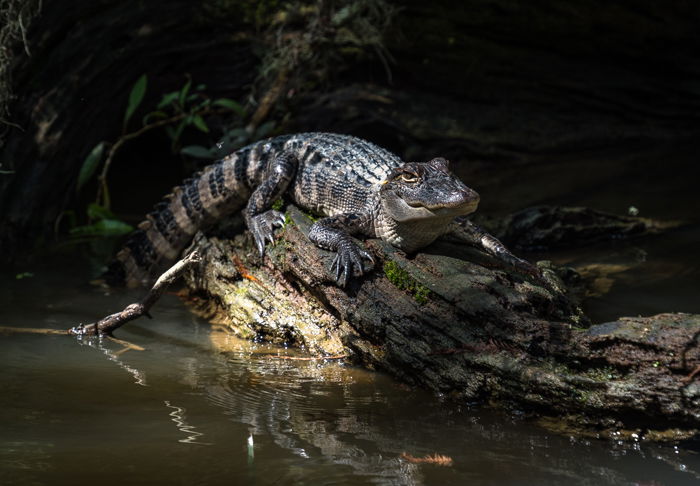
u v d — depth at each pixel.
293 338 5.93
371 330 5.27
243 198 7.48
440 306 5.09
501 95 12.47
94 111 9.70
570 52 12.64
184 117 10.60
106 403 4.54
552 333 4.65
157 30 10.20
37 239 8.85
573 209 8.05
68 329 5.96
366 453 3.95
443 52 12.12
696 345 4.20
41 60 9.12
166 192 10.91
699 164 10.77
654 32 12.62
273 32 11.29
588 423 4.35
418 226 5.61
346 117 11.62
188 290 7.09
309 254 5.89
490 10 11.98
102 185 9.68
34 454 3.80
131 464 3.72
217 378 5.07
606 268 7.07
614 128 12.54
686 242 7.68
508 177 10.88
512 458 3.95
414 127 11.66
